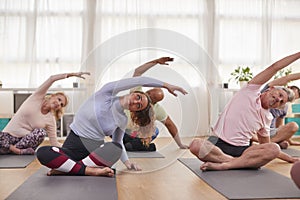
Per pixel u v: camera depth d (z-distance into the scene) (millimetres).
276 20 5184
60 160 2027
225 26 5098
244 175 2102
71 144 2148
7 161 2645
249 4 5133
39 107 2988
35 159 2754
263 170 2254
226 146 2402
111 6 4875
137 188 1840
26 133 3000
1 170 2328
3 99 4215
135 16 4914
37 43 4773
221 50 5098
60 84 4652
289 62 2354
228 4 5094
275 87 2535
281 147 3439
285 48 5207
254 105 2438
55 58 4785
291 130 3377
